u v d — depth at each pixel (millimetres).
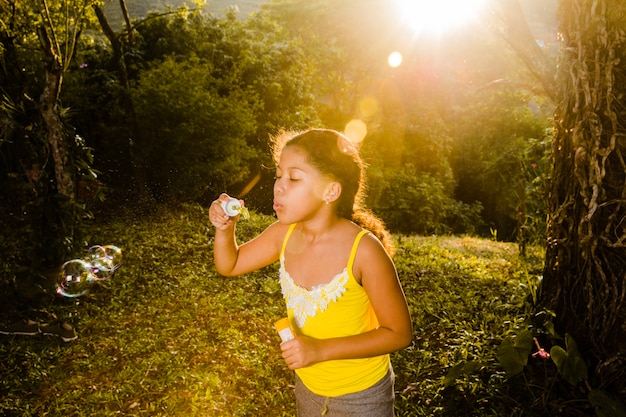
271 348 4609
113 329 5012
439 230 18344
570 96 3635
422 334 4582
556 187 3762
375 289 1738
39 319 5023
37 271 5348
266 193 14727
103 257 6035
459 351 4070
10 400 3746
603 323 3379
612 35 3361
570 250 3617
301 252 1838
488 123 21109
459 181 22969
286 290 1878
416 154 21375
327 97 24922
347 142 1801
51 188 5527
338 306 1766
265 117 15945
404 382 3848
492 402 3404
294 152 1735
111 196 10383
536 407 3320
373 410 1818
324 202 1757
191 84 11656
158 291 5988
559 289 3701
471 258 8070
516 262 7746
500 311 4836
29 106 5957
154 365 4254
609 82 3312
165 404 3703
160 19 15633
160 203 10469
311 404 1874
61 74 5438
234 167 12039
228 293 5930
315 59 21422
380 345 1703
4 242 7094
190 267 6910
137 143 10297
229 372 4160
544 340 3713
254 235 8961
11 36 8906
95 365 4293
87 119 12992
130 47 14969
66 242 5457
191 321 5133
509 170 19500
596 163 3340
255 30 19094
